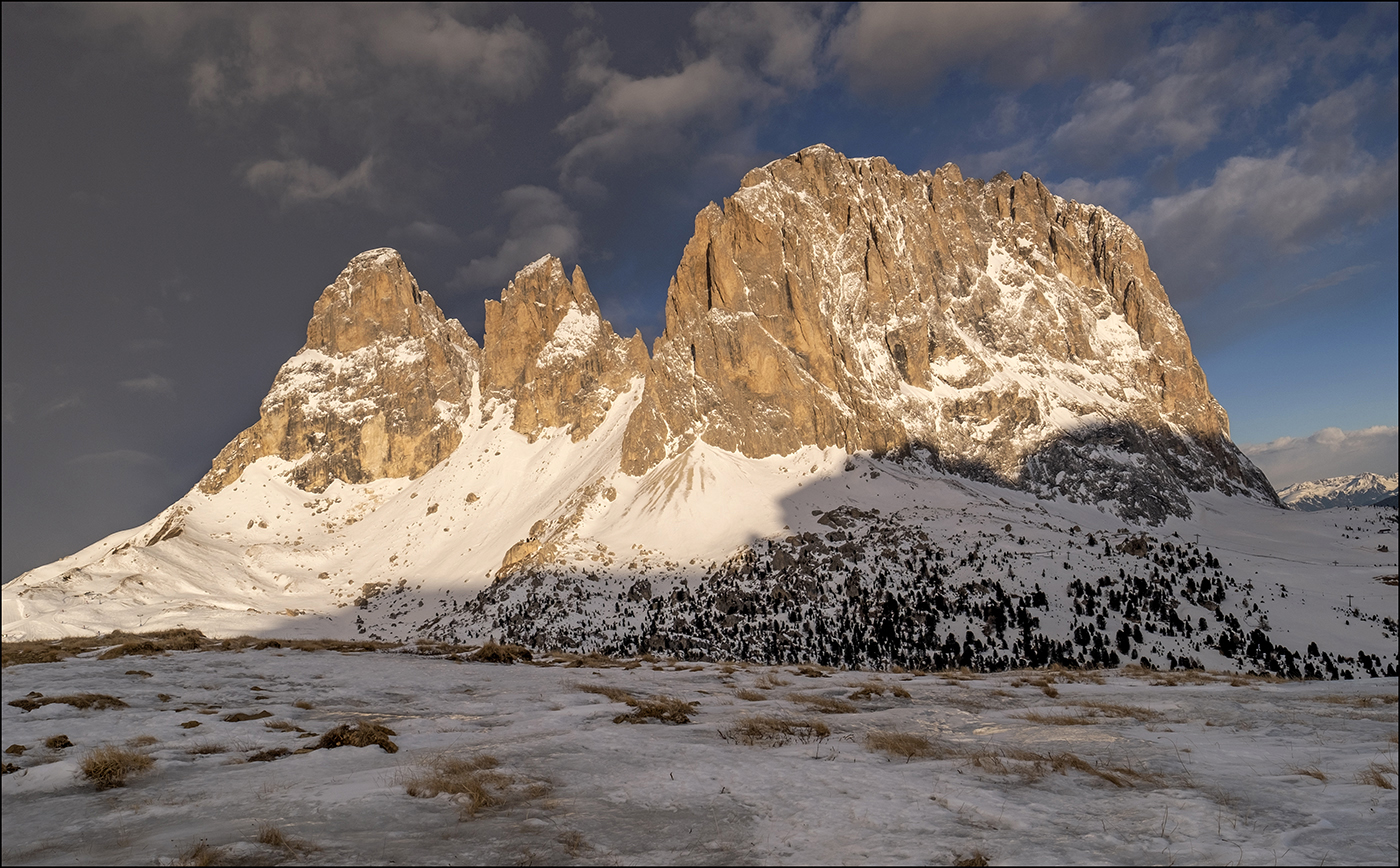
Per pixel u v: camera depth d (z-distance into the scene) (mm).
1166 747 20906
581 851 12438
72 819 14469
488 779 17141
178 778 17969
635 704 29906
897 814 14586
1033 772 18078
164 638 49781
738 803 15484
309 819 14180
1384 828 13078
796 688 38094
